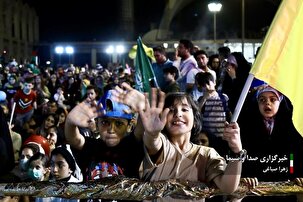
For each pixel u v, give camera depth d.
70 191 3.69
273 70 3.60
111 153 4.07
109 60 61.72
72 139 3.99
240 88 8.34
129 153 4.05
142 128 3.98
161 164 3.77
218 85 10.45
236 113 3.54
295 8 3.57
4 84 24.27
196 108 4.23
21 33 64.12
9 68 34.97
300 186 3.92
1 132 4.07
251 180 3.89
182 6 62.91
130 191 3.69
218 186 3.71
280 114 5.22
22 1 64.25
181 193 3.71
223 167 3.74
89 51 66.62
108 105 4.07
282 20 3.58
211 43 52.44
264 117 5.23
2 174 4.09
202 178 3.81
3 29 57.44
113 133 4.07
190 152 3.88
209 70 10.75
